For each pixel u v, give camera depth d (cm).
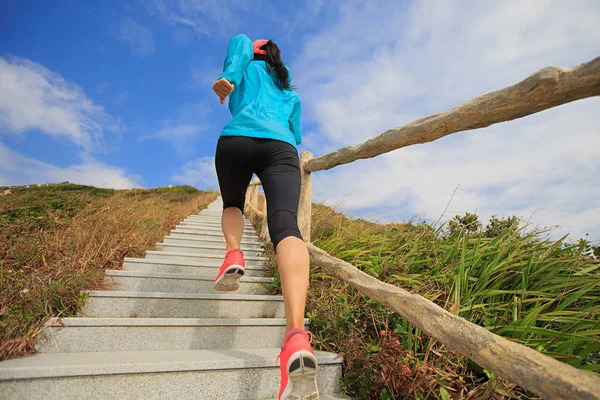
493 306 171
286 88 177
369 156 187
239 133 148
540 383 78
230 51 161
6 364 124
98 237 295
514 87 97
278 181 145
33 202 395
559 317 147
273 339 187
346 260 252
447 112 128
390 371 138
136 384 130
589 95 82
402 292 139
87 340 161
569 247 192
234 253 156
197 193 1538
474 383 134
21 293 175
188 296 205
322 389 153
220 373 141
